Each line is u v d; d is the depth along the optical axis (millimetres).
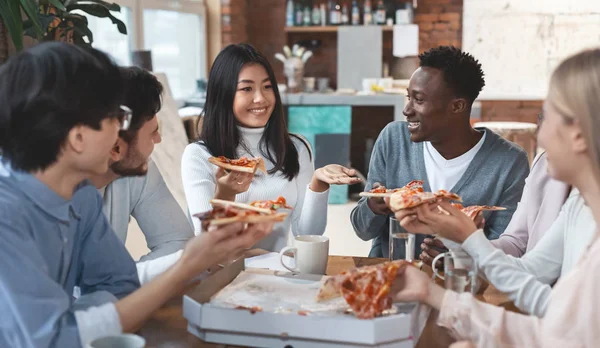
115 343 1017
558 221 1510
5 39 2850
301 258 1512
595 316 1076
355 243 4344
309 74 6828
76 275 1452
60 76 1085
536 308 1310
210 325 1211
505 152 2066
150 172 1854
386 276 1166
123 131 1464
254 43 6852
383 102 5504
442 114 1975
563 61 1158
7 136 1102
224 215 1247
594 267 1085
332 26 6523
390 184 2191
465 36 6680
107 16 3014
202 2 6277
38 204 1156
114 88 1145
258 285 1365
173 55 5934
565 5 6461
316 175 2041
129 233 3562
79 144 1123
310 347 1169
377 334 1137
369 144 6512
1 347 1137
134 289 1454
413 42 6352
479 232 1378
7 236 1100
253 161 1906
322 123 5551
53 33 2922
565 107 1127
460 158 2070
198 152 2148
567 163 1172
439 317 1229
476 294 1495
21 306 1098
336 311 1211
